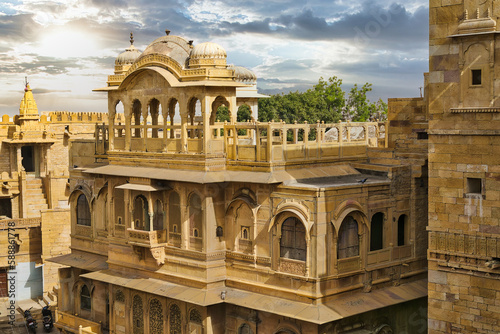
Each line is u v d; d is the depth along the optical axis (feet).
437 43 82.07
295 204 99.76
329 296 98.58
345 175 111.24
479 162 79.97
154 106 126.82
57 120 218.18
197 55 110.83
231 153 109.50
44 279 185.88
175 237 114.52
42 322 166.81
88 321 131.75
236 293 107.34
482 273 80.18
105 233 134.00
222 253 110.11
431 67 82.74
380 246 106.52
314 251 97.55
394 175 107.45
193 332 109.81
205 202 108.27
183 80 111.86
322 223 97.71
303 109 163.63
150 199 114.42
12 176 205.26
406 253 110.01
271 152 102.73
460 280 82.12
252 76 135.85
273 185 103.09
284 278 101.50
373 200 104.53
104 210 134.10
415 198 110.42
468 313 81.66
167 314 114.01
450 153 82.07
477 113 79.61
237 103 132.77
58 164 218.18
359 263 102.83
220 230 110.11
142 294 118.42
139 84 120.26
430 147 83.46
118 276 123.75
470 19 79.20
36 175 212.84
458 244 81.87
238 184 108.37
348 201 100.73
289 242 101.60
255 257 105.60
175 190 113.60
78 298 139.44
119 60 127.95
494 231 79.25
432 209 83.82
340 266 100.27
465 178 81.10
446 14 81.00
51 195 201.36
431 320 84.53
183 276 112.06
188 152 111.24
